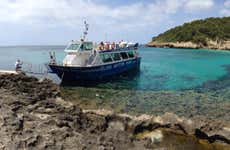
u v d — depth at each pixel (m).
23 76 23.28
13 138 9.98
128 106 21.98
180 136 13.73
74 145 10.18
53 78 35.25
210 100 24.27
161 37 171.00
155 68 49.03
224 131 13.96
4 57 79.62
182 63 58.97
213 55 87.94
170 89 29.27
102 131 13.24
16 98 16.17
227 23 155.88
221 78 37.28
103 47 37.47
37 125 11.42
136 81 34.38
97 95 26.06
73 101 23.31
